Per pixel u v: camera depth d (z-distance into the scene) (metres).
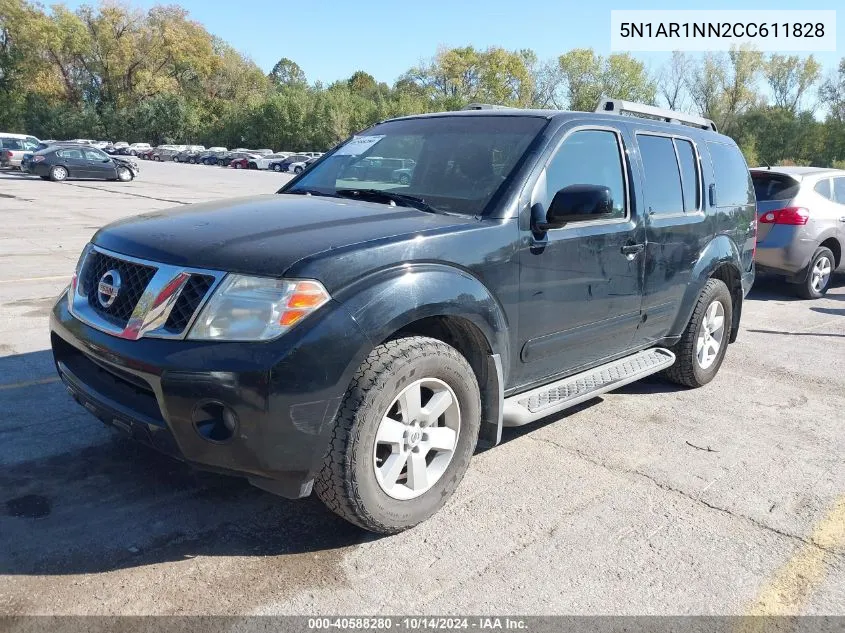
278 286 2.77
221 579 2.84
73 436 4.09
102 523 3.21
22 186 24.70
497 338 3.45
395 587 2.84
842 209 9.69
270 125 79.88
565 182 3.93
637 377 4.49
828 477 4.02
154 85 86.06
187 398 2.71
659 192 4.68
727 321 5.61
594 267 4.03
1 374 5.09
